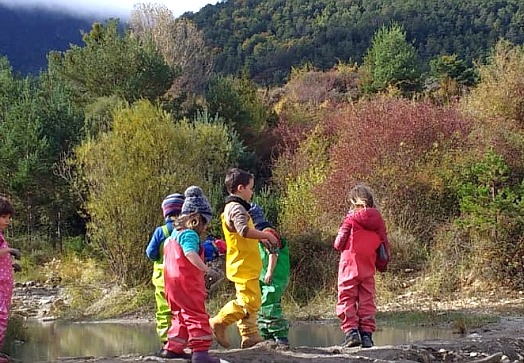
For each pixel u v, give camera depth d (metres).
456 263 16.86
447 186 19.25
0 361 7.33
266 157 33.53
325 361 6.77
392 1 71.06
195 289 6.22
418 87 40.81
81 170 19.98
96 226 19.25
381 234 8.20
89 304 17.67
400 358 7.41
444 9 66.06
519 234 16.11
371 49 49.28
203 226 6.37
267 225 7.36
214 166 22.69
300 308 16.00
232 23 75.25
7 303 7.20
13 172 26.02
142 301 17.25
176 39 51.53
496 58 27.84
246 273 7.31
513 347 8.50
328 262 18.06
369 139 20.55
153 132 19.38
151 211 18.88
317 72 52.59
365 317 8.05
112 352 10.21
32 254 24.05
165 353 6.44
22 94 29.00
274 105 42.97
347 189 19.77
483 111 25.12
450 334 11.20
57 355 9.95
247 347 7.39
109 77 31.03
